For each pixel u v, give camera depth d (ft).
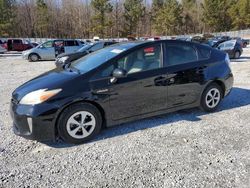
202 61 16.56
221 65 17.35
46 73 15.34
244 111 17.51
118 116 13.94
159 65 15.01
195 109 17.88
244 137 13.56
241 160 11.37
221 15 222.48
